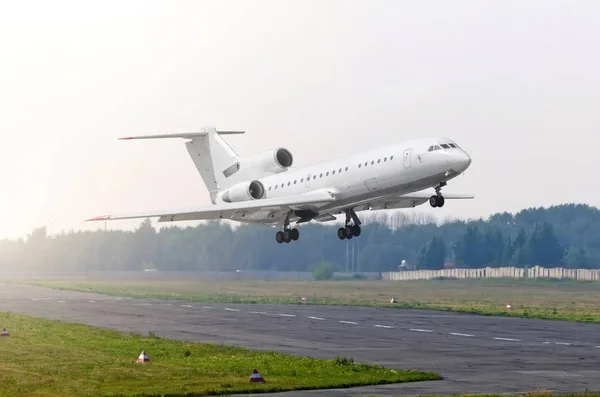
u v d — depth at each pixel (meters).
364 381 65.75
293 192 157.88
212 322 119.25
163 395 60.00
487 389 62.72
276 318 125.88
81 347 87.75
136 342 91.94
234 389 62.12
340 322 118.81
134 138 175.00
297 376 68.31
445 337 99.06
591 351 85.75
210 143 182.75
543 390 61.03
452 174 133.88
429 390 62.31
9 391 60.59
